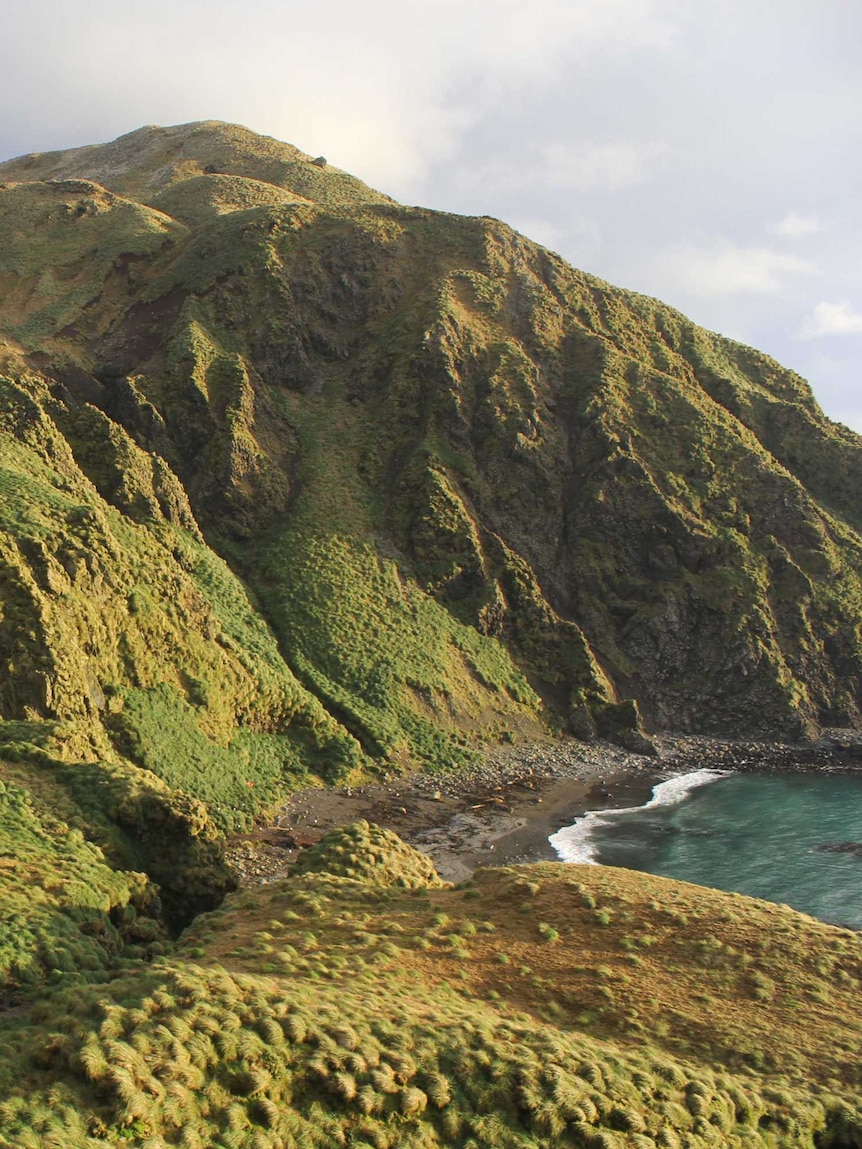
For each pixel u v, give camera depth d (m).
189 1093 17.34
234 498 81.88
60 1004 20.16
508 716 74.19
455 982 24.78
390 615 75.44
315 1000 21.33
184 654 57.19
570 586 87.12
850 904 43.34
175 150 165.38
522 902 30.20
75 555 52.41
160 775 49.03
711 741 79.50
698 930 28.53
